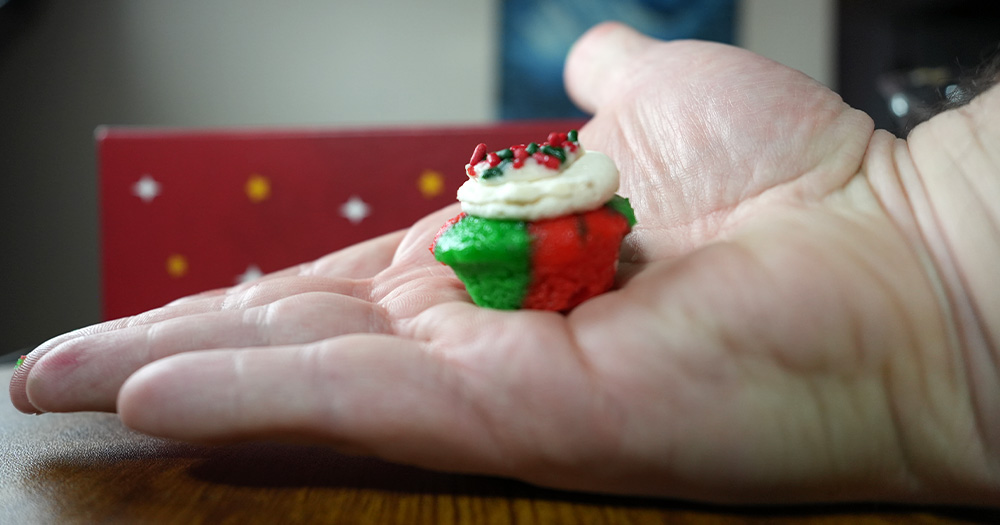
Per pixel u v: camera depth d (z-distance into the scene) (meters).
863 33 0.57
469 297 0.18
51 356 0.17
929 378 0.16
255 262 0.31
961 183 0.16
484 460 0.16
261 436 0.15
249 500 0.16
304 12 0.66
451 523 0.15
